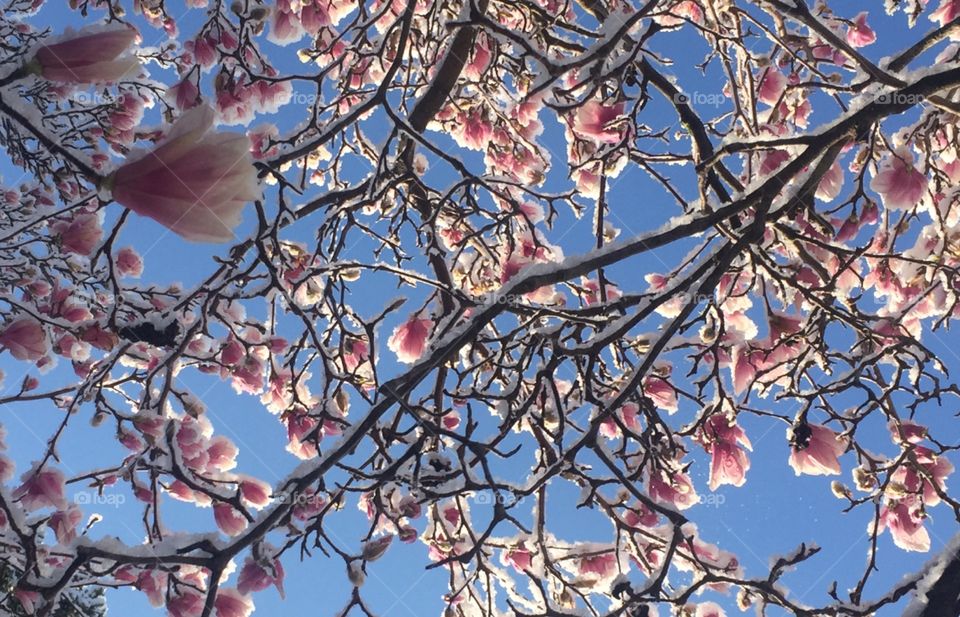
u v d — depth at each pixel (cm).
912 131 407
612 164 401
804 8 317
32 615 275
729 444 366
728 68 441
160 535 375
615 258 303
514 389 337
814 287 351
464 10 329
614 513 358
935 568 336
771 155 415
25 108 123
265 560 314
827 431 373
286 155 336
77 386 415
